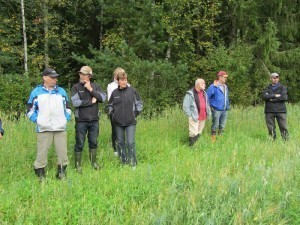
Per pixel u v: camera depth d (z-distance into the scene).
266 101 8.58
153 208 4.14
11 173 5.56
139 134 8.55
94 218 3.96
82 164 6.29
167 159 6.77
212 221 3.61
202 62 15.41
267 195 4.31
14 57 15.35
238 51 15.05
